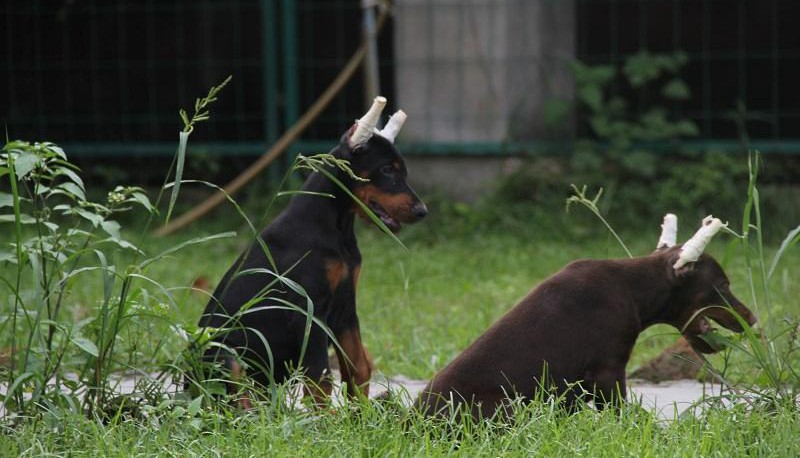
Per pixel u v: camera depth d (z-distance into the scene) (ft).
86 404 22.39
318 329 24.12
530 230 49.57
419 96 53.83
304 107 60.85
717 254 43.96
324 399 22.75
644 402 25.80
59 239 22.86
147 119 60.29
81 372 22.76
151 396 22.40
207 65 61.57
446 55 53.47
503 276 41.63
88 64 61.16
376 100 24.44
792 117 59.52
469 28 53.31
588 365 21.86
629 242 46.62
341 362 25.18
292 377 21.99
